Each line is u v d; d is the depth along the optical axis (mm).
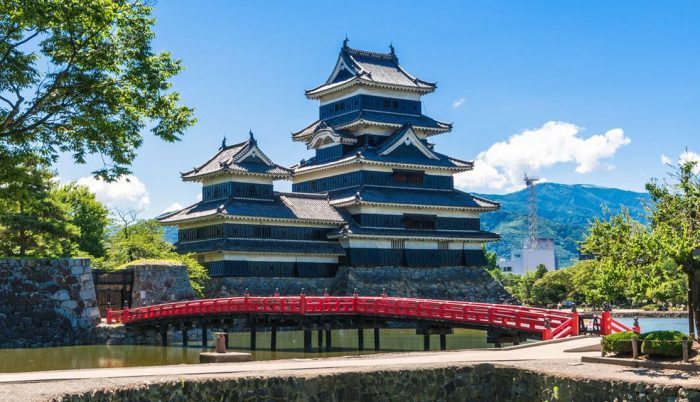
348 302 62219
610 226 35219
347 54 116625
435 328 56500
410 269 106750
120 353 62250
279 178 102688
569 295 144625
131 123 41969
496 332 50781
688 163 34844
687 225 33469
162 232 105188
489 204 112938
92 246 93625
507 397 32969
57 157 42000
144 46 41375
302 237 101688
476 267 113250
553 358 35688
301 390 30047
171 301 79688
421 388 32312
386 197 105500
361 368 31984
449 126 117250
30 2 36688
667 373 30359
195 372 30438
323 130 112750
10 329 66438
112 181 42688
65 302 69625
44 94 40156
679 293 109562
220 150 107188
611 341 34000
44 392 25203
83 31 39375
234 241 96312
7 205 48438
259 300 63094
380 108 114375
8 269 67438
